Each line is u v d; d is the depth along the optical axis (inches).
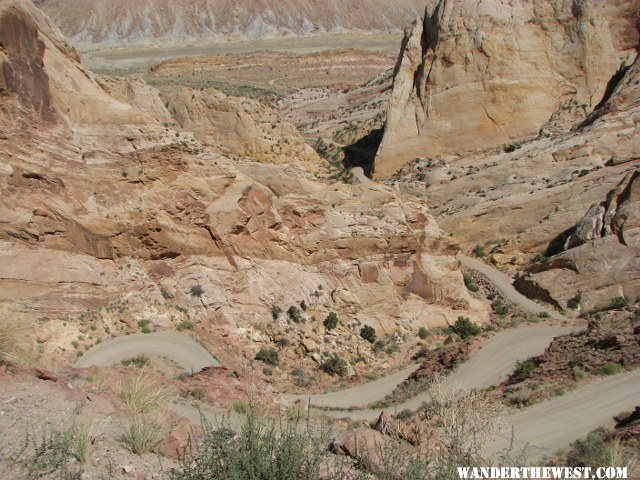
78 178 1293.1
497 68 3093.0
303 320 1501.0
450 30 3196.4
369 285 1720.0
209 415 562.6
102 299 1212.5
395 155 3117.6
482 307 1931.6
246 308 1441.9
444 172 2891.2
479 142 3056.1
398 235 1800.0
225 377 798.5
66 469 328.5
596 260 1985.7
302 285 1585.9
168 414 454.0
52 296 1137.4
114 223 1317.7
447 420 480.4
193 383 724.0
